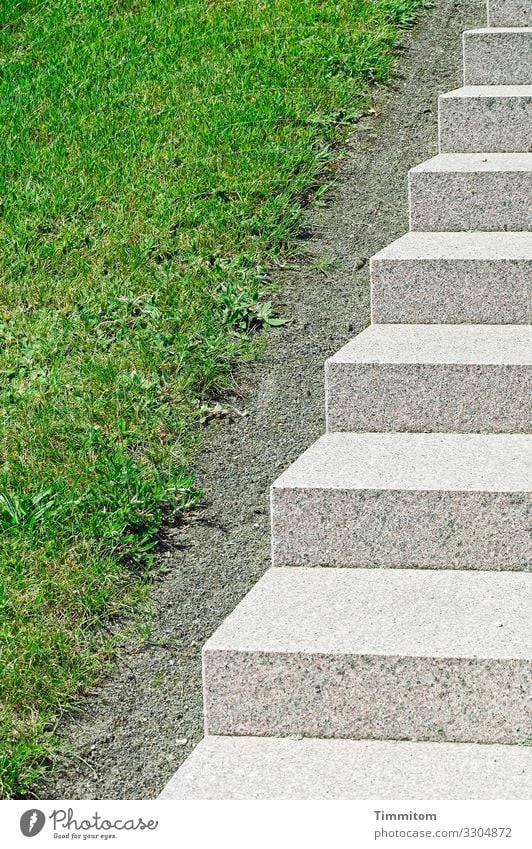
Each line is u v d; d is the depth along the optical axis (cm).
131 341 402
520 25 543
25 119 549
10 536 326
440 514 299
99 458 354
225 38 607
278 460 362
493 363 335
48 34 640
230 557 330
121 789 268
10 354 401
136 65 591
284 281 438
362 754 256
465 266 375
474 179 416
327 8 625
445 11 626
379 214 471
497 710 257
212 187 484
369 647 260
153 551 331
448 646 258
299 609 280
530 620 269
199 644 304
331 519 306
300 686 263
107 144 522
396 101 549
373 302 387
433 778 243
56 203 477
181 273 436
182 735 281
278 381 394
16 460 350
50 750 274
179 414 376
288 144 509
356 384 345
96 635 303
